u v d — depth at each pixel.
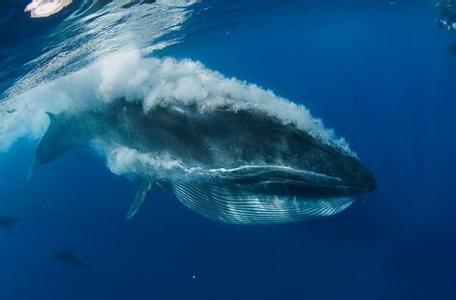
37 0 8.93
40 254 23.05
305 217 8.16
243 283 16.33
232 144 7.71
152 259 18.73
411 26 46.59
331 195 7.16
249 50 48.84
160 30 18.03
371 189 7.14
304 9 27.77
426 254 16.45
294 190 7.38
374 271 15.96
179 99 8.67
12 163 39.12
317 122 7.75
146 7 13.16
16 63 12.46
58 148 14.95
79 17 11.02
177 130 8.56
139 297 16.86
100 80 10.97
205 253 18.38
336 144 7.48
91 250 20.70
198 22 20.55
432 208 19.44
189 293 16.41
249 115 7.73
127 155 10.28
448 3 22.47
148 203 22.19
